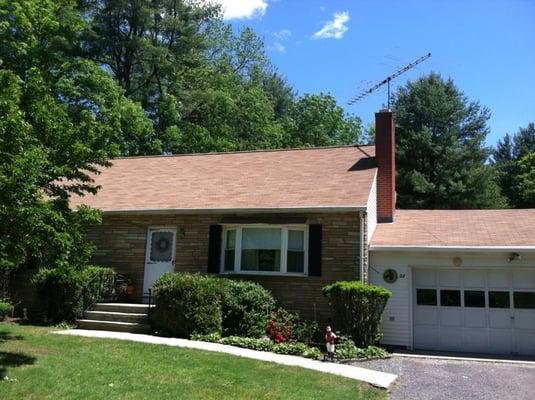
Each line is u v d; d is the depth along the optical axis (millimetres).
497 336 14961
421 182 38188
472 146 40406
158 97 36031
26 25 25438
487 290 15266
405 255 15547
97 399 7312
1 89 11102
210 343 12172
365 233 14945
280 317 14062
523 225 16438
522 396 9562
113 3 32688
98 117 27016
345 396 8680
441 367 12109
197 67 37312
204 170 19672
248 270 15445
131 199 17344
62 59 27375
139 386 8086
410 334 15117
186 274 13961
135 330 13438
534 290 14930
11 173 8703
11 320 14484
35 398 7148
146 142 31891
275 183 17234
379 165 18406
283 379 9281
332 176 17328
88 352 10078
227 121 37625
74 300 14305
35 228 8906
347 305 13266
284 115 51531
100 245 16797
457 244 14852
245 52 45531
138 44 32719
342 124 47375
